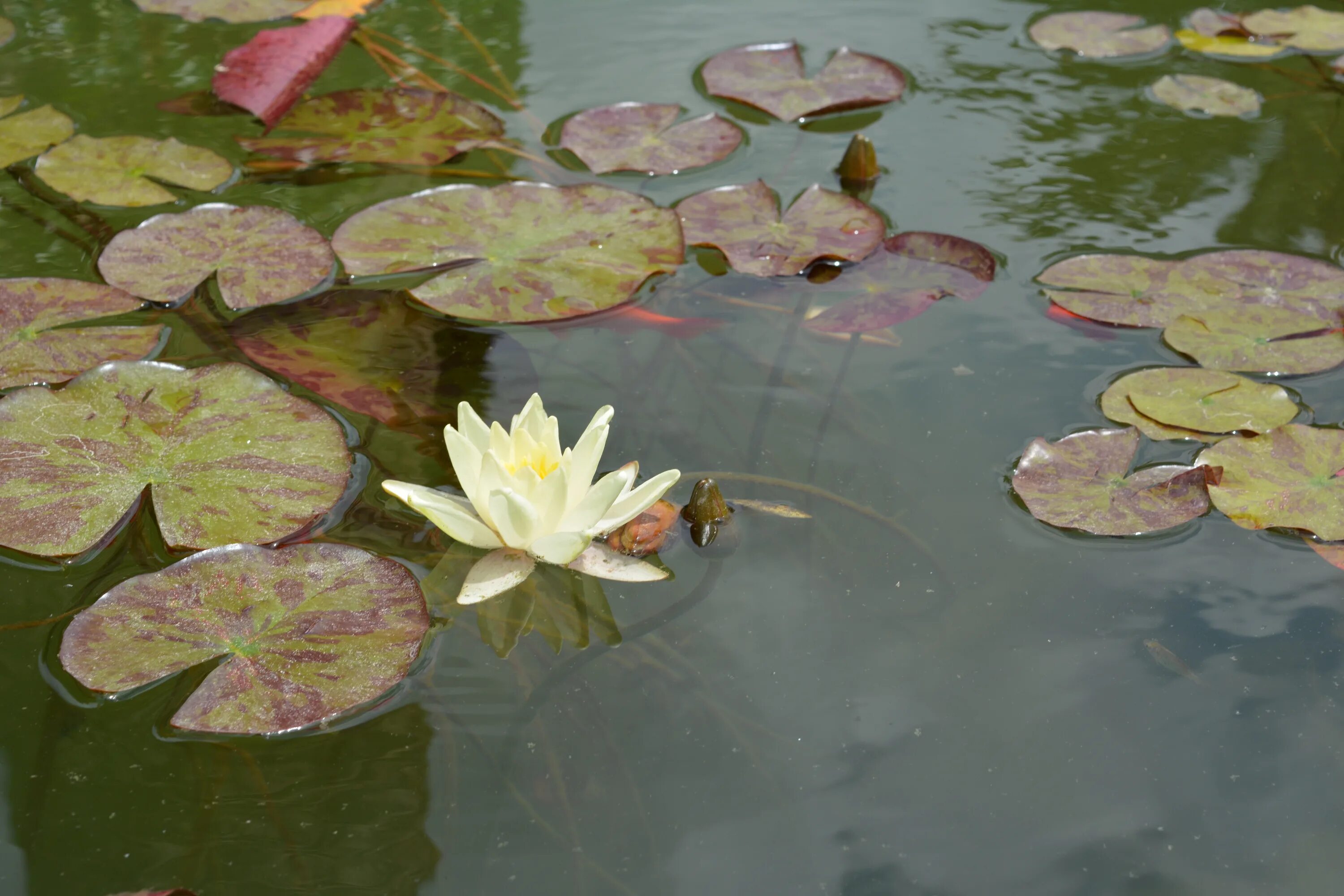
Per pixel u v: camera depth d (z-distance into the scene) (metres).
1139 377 1.81
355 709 1.67
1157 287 1.87
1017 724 1.67
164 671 1.67
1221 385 1.80
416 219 1.89
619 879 1.63
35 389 1.77
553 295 1.85
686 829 1.64
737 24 2.17
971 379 1.81
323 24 2.11
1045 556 1.73
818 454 1.77
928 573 1.72
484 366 1.81
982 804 1.65
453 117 2.02
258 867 1.63
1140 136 2.02
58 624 1.69
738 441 1.78
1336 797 1.65
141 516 1.73
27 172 1.95
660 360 1.82
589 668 1.69
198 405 1.77
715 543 1.73
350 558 1.71
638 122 2.01
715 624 1.71
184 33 2.12
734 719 1.67
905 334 1.84
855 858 1.64
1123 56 2.12
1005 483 1.76
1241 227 1.92
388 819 1.64
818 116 2.04
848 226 1.91
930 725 1.67
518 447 1.73
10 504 1.72
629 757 1.66
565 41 2.14
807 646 1.70
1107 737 1.67
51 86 2.04
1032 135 2.02
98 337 1.81
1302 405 1.80
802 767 1.66
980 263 1.89
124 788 1.65
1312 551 1.73
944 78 2.09
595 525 1.72
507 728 1.67
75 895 1.62
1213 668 1.69
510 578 1.72
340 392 1.79
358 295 1.86
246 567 1.71
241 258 1.87
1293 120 2.03
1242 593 1.72
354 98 2.04
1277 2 2.21
